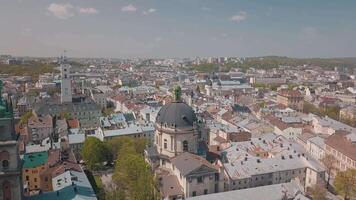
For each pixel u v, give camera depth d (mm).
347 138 197250
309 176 159125
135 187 139500
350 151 178000
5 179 85500
